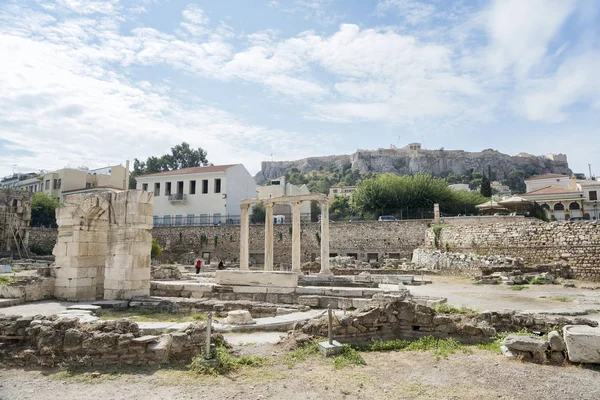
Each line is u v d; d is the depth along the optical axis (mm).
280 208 78000
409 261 43500
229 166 64000
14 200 46219
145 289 17875
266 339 10523
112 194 17969
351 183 163000
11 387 7098
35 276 18078
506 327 10891
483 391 6855
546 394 6715
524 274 26734
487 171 173625
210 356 8102
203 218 61312
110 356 8164
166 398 6574
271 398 6555
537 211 49219
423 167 175500
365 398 6582
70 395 6734
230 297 17906
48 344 8219
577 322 10586
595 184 63938
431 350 9320
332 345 9008
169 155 102812
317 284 22562
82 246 17859
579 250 29078
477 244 36094
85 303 16281
